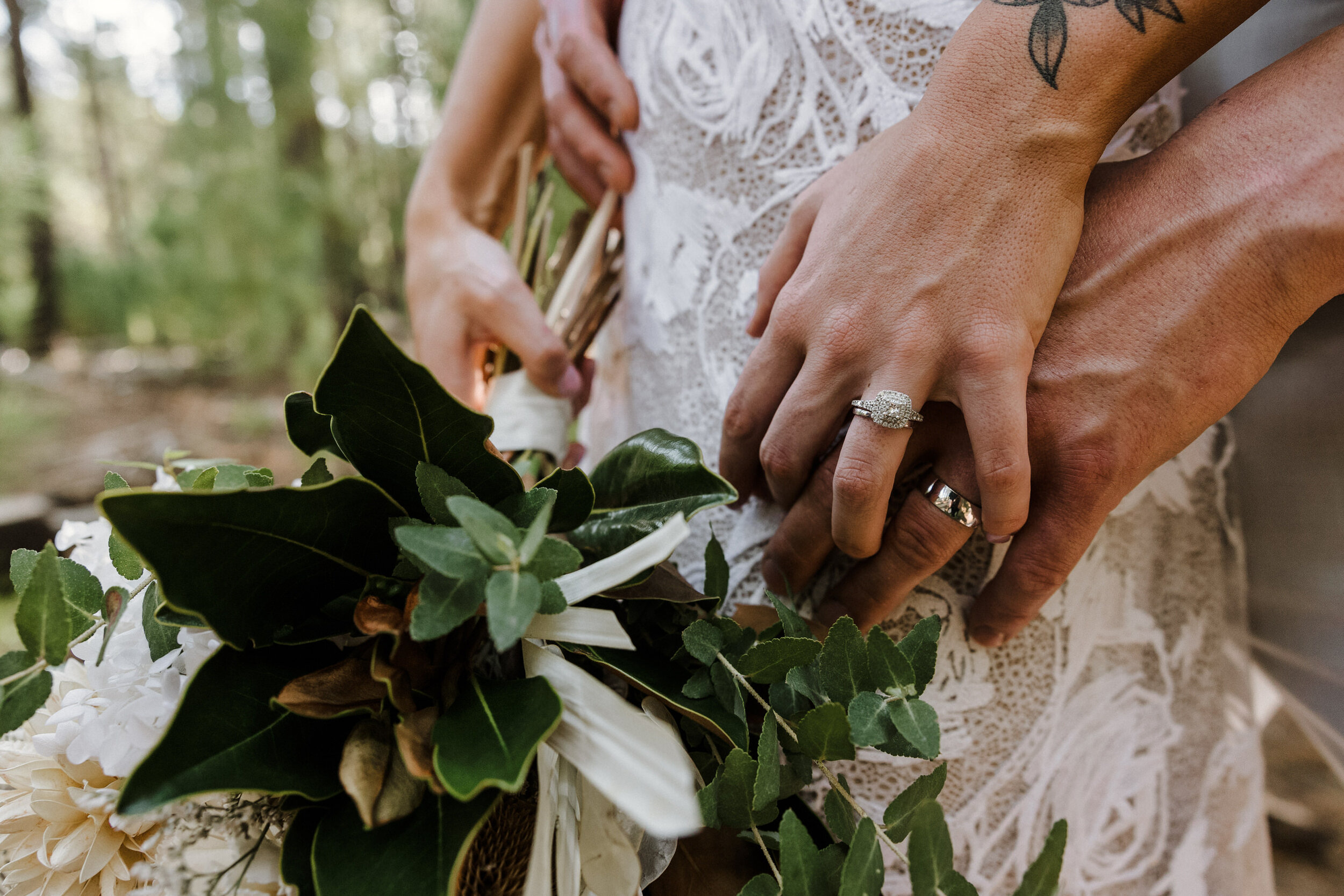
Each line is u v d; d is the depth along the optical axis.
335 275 4.23
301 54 4.04
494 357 0.89
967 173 0.45
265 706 0.35
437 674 0.38
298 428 0.42
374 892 0.30
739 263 0.61
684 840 0.48
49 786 0.39
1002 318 0.44
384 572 0.40
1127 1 0.44
